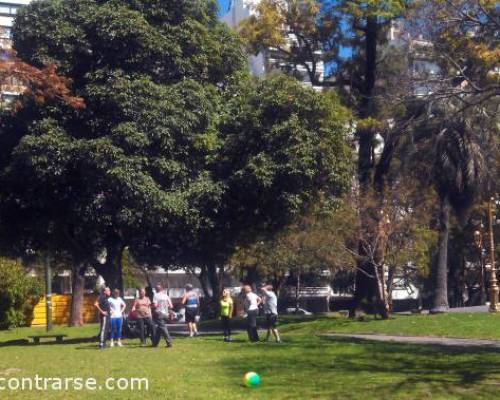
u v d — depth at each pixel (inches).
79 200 939.3
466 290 2304.4
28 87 734.5
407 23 888.9
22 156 890.7
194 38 977.5
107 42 925.2
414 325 1051.3
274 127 954.7
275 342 864.9
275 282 2057.1
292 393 494.3
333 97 1172.5
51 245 1078.4
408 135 1165.7
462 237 1904.5
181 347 818.2
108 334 886.4
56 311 1905.8
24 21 932.0
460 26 753.0
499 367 621.3
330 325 1157.1
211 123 979.9
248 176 944.9
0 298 1590.8
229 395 489.7
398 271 1660.9
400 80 897.5
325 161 967.6
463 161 1206.3
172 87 937.5
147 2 965.2
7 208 1008.9
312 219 1172.5
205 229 987.3
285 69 1362.0
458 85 842.8
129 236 1037.8
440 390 498.9
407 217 1193.4
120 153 881.5
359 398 474.0
